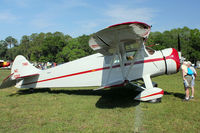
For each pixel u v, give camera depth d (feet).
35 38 240.73
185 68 17.29
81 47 169.78
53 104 17.56
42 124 12.16
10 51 262.47
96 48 17.25
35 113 14.69
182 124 11.36
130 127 11.10
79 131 10.80
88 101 18.38
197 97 18.56
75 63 21.66
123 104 16.78
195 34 160.15
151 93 16.93
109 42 15.98
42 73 23.25
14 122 12.80
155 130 10.53
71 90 25.57
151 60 18.89
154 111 14.20
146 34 14.65
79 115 13.87
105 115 13.74
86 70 21.04
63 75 22.11
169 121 11.91
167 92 21.45
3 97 21.26
